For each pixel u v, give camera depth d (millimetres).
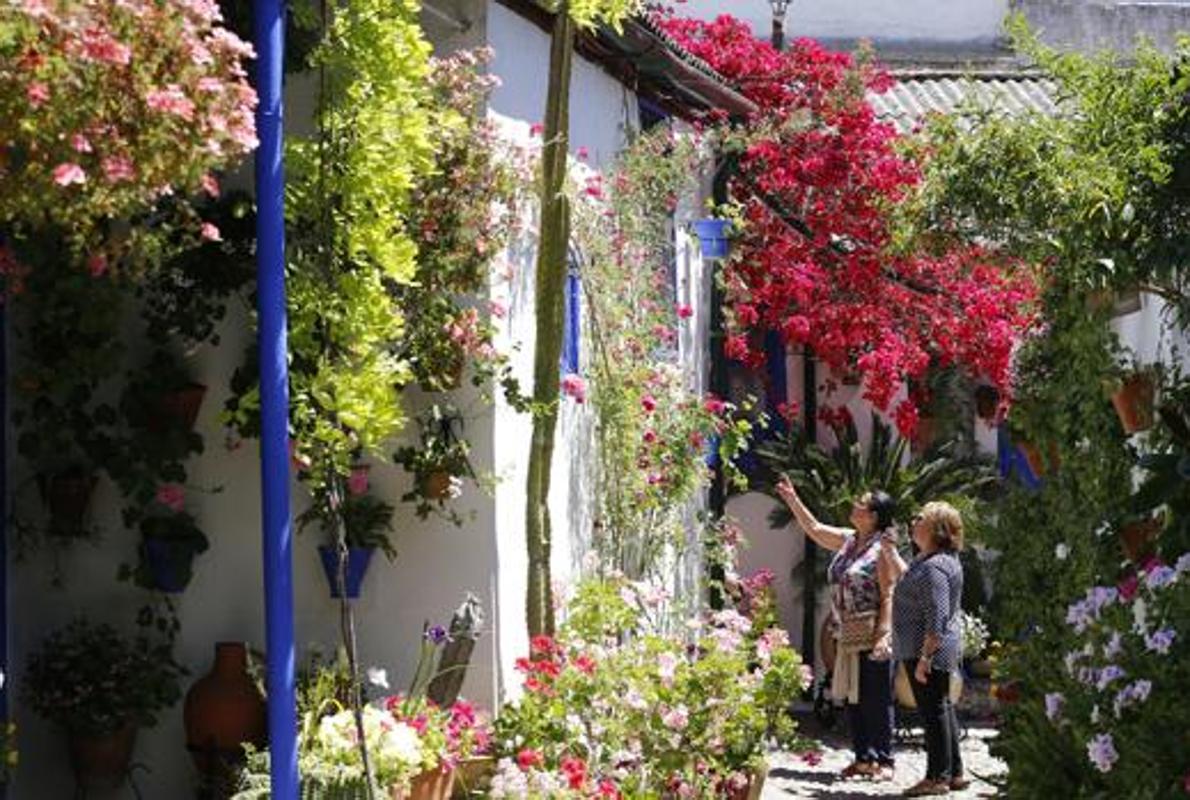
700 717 11203
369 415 9156
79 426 10312
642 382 14016
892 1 24984
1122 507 9984
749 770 11453
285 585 8328
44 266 9984
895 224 11430
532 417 11172
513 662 11422
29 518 10359
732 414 18125
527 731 10531
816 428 20172
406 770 9633
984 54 25016
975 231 10914
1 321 10016
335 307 9180
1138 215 9703
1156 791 8797
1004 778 11414
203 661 10828
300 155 9281
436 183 10758
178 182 6609
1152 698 9109
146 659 10383
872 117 18875
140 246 7961
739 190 18969
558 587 12203
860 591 15164
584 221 13180
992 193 10422
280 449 8305
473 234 10812
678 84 15531
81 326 10039
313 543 11023
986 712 18469
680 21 19516
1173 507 9578
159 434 10461
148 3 6336
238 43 6711
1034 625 11031
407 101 9492
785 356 19984
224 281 10406
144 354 10609
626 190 14391
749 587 15422
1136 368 10023
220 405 10797
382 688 10914
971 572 18641
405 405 11086
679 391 15242
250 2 9078
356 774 9375
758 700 11547
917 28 25047
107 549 10664
